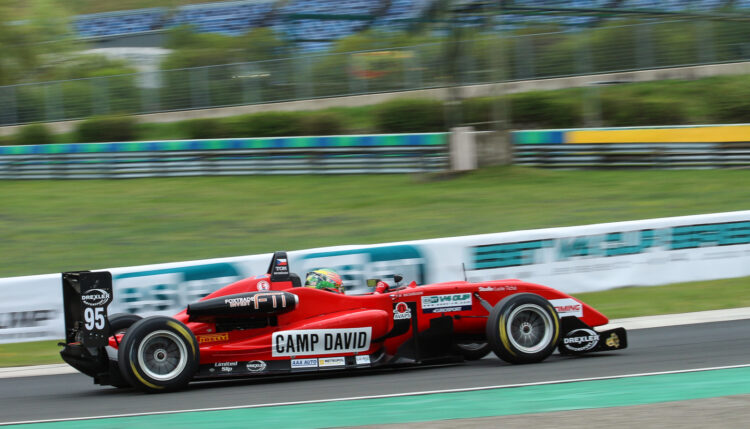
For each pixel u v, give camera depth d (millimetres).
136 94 55156
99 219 33406
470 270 20516
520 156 39594
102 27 84750
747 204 29359
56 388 13211
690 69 49000
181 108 54781
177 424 9508
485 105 43781
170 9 85062
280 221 31531
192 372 11625
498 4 39000
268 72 54188
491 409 9688
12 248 28859
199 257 26250
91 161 43625
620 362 12703
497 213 30609
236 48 67562
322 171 41156
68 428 9633
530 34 52719
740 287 20750
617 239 21422
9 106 55625
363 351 12805
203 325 12211
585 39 50719
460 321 13367
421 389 11164
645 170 37594
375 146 40656
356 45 60781
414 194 35344
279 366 12234
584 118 44875
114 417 10094
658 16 41875
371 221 30625
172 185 40625
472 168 38750
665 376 11359
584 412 9266
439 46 52062
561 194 33469
